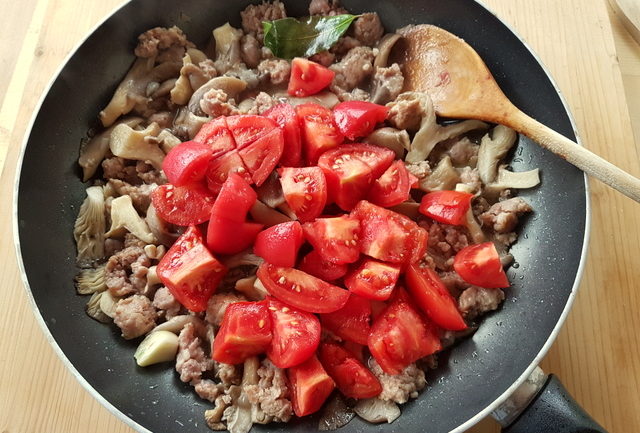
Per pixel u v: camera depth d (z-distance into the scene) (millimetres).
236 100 440
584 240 363
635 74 478
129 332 386
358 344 378
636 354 401
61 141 409
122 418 343
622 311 409
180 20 443
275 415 360
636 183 358
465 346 381
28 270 370
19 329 410
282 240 366
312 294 368
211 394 370
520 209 396
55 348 356
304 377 356
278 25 436
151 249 398
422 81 432
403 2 436
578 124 444
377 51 440
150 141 418
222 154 395
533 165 406
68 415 393
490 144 416
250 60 450
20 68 466
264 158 392
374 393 365
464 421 343
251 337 359
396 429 358
